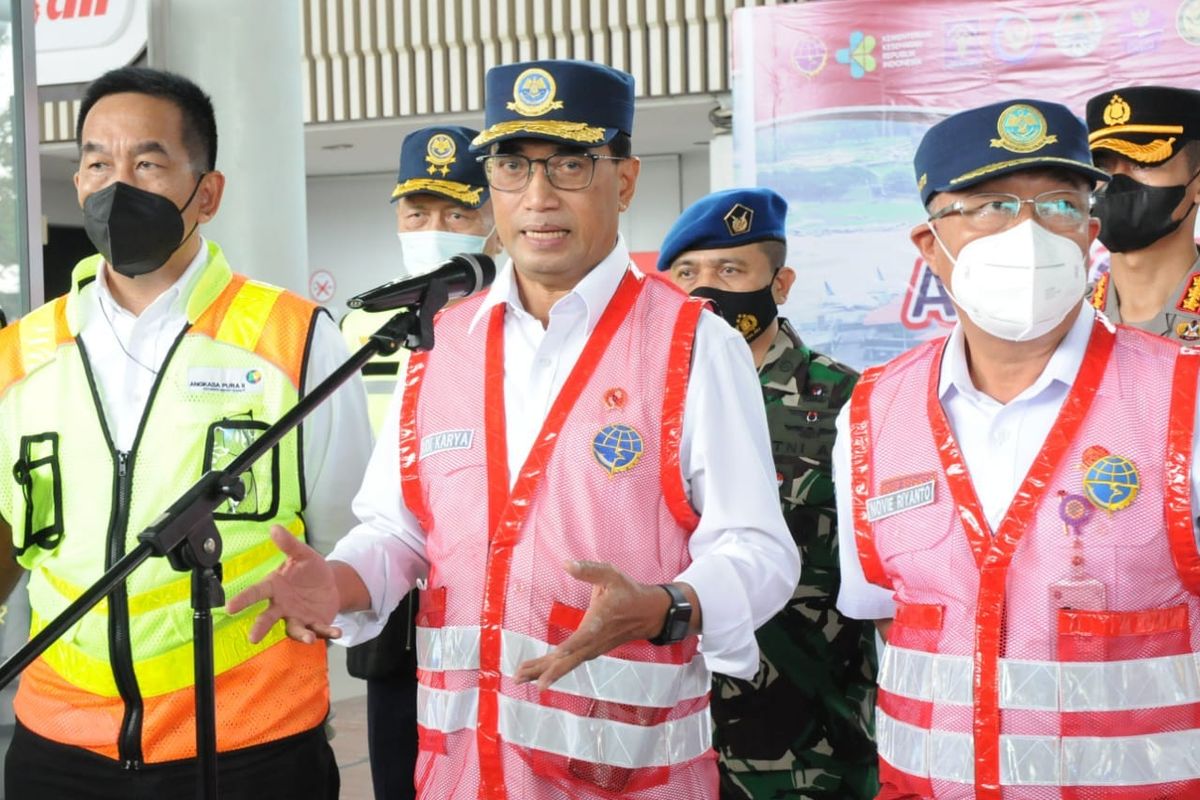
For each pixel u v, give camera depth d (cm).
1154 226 299
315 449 235
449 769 209
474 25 1055
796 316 552
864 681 271
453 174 374
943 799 196
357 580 211
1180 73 510
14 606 345
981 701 193
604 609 178
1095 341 202
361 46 1090
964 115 204
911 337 537
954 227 205
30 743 227
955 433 206
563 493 206
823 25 543
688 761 207
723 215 289
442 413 219
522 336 219
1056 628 191
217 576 189
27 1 394
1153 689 189
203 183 235
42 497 226
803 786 271
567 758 202
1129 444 193
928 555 201
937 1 532
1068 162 197
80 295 234
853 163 542
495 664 205
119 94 227
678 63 984
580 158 210
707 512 205
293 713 229
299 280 499
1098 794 188
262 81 483
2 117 392
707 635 194
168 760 220
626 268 219
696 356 211
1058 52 523
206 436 224
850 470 214
